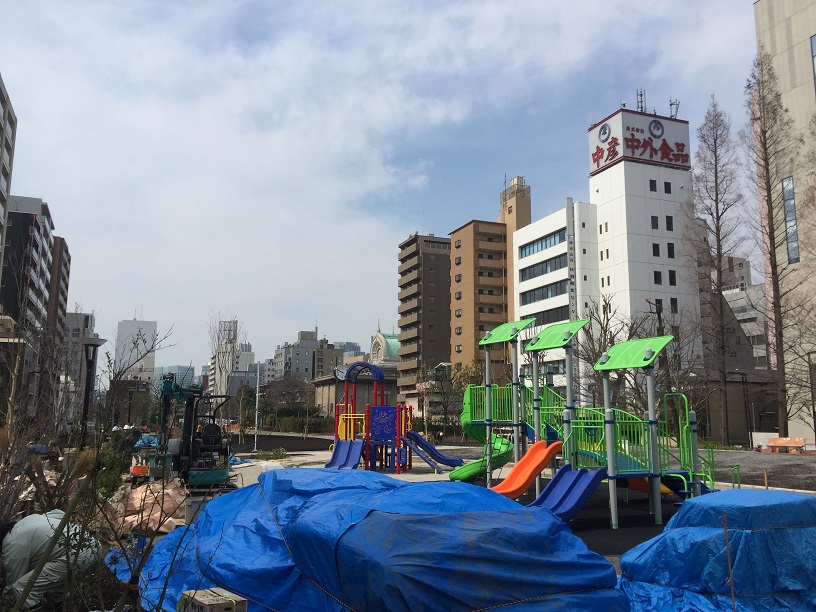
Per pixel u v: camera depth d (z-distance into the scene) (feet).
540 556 16.96
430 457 78.38
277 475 27.99
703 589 22.34
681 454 44.98
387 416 77.00
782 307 127.03
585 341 120.47
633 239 195.72
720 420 157.79
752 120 131.13
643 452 42.27
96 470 14.60
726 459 90.68
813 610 21.36
